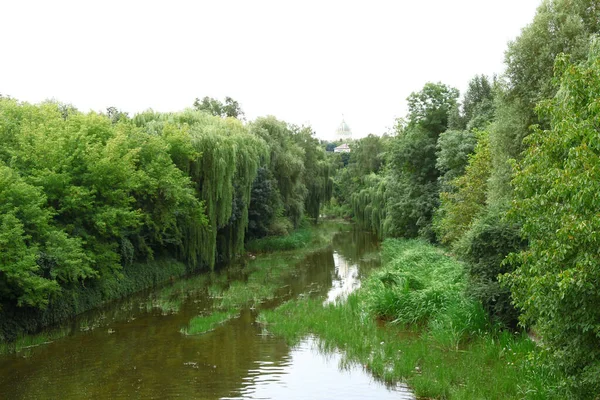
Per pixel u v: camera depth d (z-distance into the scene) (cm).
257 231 4688
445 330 1700
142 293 2819
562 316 877
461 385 1334
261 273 3434
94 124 2738
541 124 2023
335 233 6569
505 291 1628
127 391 1410
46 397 1373
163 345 1852
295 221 5375
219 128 3744
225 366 1608
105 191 2423
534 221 955
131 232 2750
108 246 2477
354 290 2678
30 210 1911
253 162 3941
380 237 5825
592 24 2056
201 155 3275
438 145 3678
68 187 2256
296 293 2766
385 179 5850
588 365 880
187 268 3459
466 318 1706
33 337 1928
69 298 2272
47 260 1952
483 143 2805
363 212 6856
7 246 1747
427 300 1975
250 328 2073
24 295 1802
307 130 6378
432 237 3938
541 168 973
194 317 2230
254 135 4419
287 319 2128
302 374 1525
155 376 1528
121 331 2047
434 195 4041
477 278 1722
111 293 2605
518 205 996
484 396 1222
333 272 3494
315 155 6462
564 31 1994
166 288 2956
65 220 2298
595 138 808
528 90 2053
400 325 1942
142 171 2645
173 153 3200
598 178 786
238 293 2744
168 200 2969
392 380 1451
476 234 1725
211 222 3394
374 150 8112
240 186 3878
